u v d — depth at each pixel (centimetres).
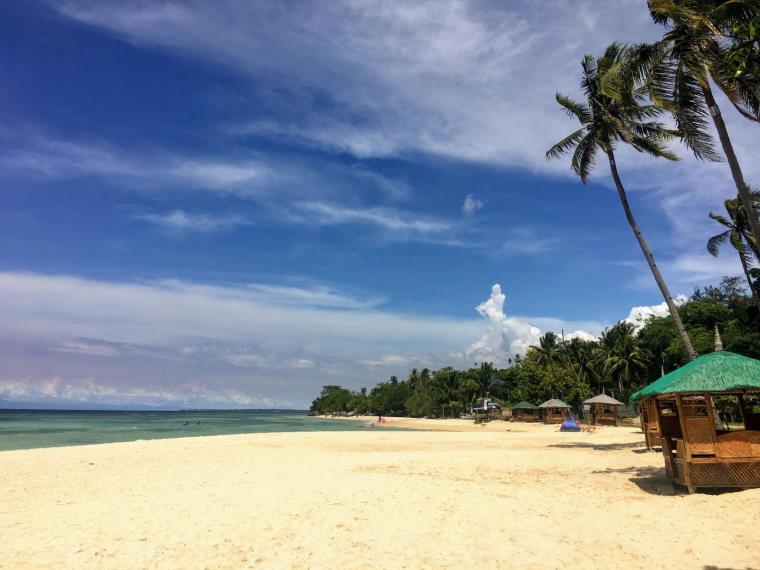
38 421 9344
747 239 3256
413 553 704
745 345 3547
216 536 793
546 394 6209
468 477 1398
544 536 762
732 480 1028
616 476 1372
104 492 1251
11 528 867
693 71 1138
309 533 801
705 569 605
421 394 10700
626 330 6334
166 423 8525
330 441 3012
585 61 2214
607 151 2155
